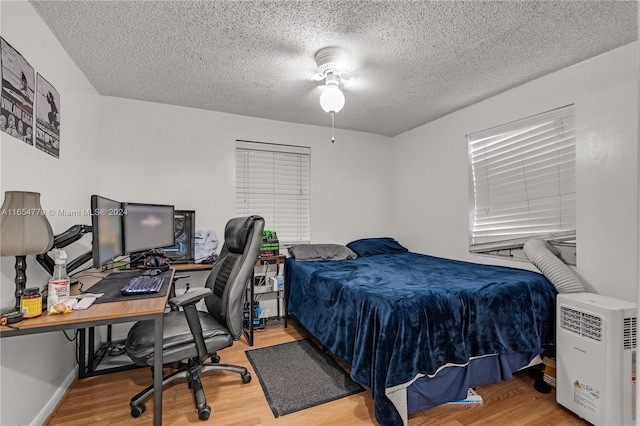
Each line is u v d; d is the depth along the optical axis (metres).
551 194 2.40
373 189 4.05
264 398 1.86
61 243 1.70
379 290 1.80
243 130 3.32
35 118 1.61
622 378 1.55
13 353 1.40
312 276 2.52
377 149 4.09
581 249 2.16
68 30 1.78
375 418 1.61
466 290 1.80
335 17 1.67
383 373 1.51
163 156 2.96
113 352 2.42
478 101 2.93
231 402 1.81
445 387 1.66
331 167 3.80
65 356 1.92
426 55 2.08
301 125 3.62
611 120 2.01
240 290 1.78
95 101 2.61
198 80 2.46
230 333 1.76
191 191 3.07
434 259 3.14
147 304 1.42
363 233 3.98
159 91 2.67
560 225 2.34
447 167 3.31
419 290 1.77
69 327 1.20
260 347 2.62
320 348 2.59
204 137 3.13
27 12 1.53
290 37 1.87
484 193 2.95
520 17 1.68
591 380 1.62
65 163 1.99
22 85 1.49
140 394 1.70
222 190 3.20
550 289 2.01
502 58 2.12
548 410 1.75
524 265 2.58
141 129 2.88
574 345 1.72
